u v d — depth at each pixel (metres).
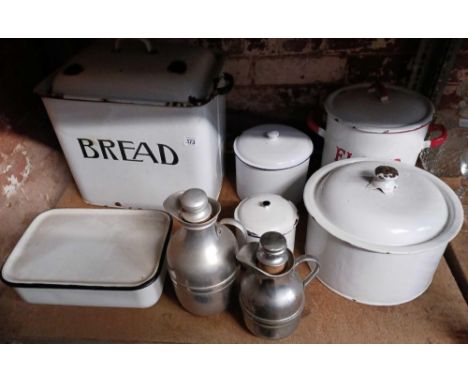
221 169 0.93
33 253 0.74
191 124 0.72
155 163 0.80
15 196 0.81
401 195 0.64
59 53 0.94
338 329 0.68
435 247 0.60
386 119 0.76
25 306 0.73
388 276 0.64
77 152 0.81
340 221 0.64
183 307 0.71
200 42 0.93
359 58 0.93
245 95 1.01
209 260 0.60
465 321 0.68
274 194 0.76
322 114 1.02
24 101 0.84
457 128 0.91
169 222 0.77
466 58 0.87
